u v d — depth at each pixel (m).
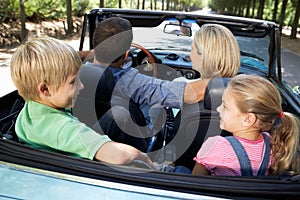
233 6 56.25
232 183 1.20
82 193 1.21
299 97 2.83
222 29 1.84
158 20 3.08
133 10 3.04
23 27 12.48
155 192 1.20
